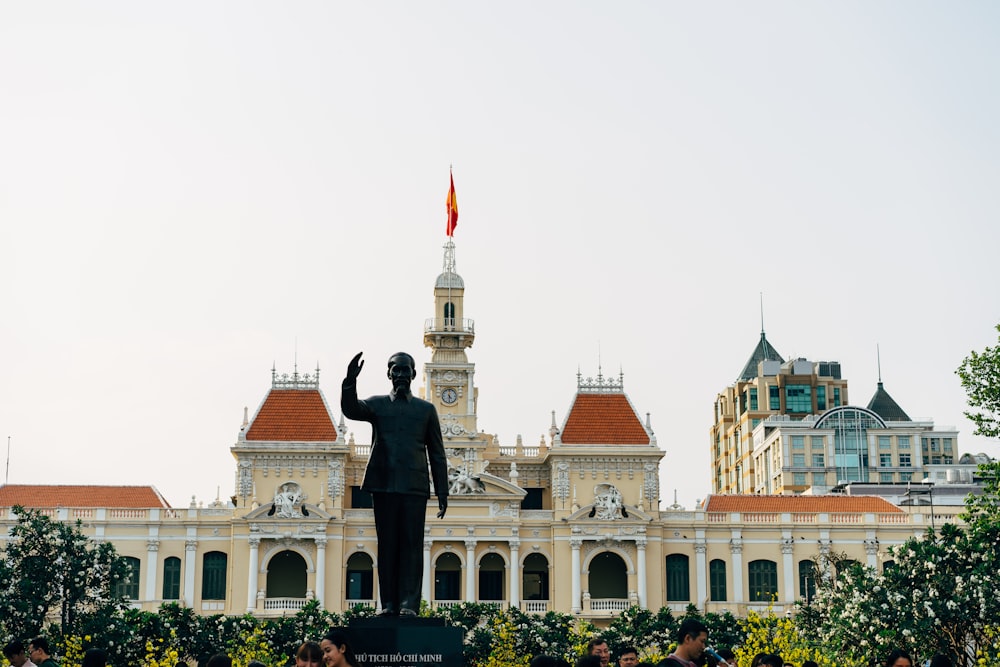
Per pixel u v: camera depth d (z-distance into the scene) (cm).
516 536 12925
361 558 13150
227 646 9419
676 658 2742
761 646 7631
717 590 13100
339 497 12900
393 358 3422
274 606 12531
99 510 12769
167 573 12731
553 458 13200
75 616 9469
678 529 13175
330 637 2683
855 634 7550
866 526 13150
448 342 13962
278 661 9175
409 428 3372
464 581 12875
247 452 12900
